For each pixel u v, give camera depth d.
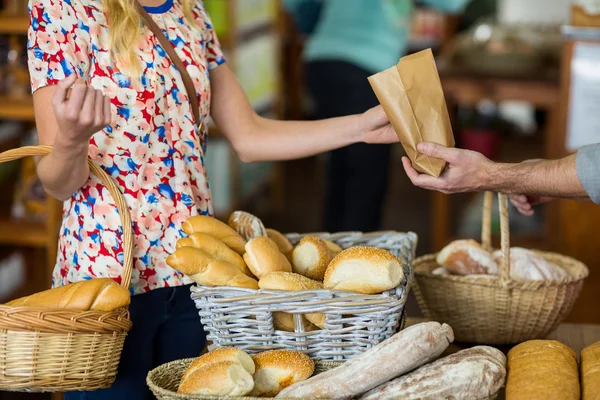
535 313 1.79
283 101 7.06
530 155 6.00
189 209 1.75
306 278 1.50
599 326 1.93
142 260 1.71
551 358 1.40
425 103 1.66
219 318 1.47
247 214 1.75
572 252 3.44
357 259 1.45
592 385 1.33
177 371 1.44
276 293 1.42
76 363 1.46
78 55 1.62
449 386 1.33
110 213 1.67
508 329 1.82
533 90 3.88
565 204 3.41
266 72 5.50
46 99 1.61
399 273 1.45
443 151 1.65
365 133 1.92
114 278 1.69
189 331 1.85
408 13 4.20
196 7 1.91
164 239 1.73
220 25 4.61
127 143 1.67
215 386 1.33
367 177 4.11
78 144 1.46
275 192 5.91
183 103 1.74
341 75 4.00
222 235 1.59
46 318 1.41
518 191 1.68
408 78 1.65
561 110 3.38
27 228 3.05
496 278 1.79
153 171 1.71
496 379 1.35
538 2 7.33
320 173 6.86
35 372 1.43
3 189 3.38
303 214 5.80
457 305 1.83
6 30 2.84
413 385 1.33
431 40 7.08
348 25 4.04
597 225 3.39
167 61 1.72
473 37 4.34
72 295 1.47
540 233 4.03
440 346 1.36
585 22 3.30
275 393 1.40
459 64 4.15
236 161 4.93
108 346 1.49
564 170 1.60
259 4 5.29
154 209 1.71
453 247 1.95
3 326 1.40
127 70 1.65
